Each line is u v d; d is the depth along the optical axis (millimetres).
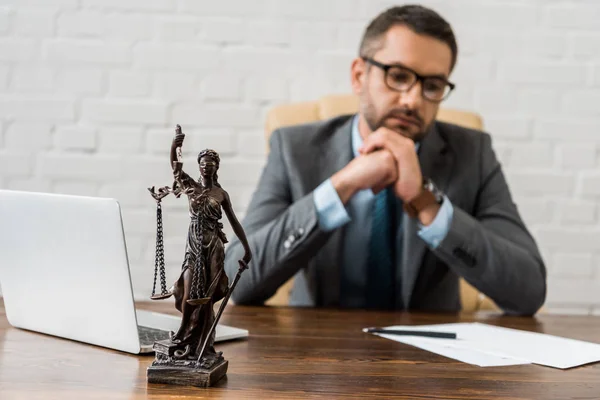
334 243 1642
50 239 931
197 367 768
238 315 1284
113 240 870
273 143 1771
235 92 2211
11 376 780
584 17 2252
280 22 2211
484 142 1798
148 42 2191
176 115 2201
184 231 2193
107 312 906
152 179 2199
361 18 2221
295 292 1693
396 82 1600
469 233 1496
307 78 2223
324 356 944
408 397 753
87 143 2188
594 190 2256
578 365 947
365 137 1713
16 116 2176
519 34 2246
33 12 2176
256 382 789
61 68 2184
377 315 1343
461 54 2242
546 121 2254
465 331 1174
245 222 1665
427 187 1508
